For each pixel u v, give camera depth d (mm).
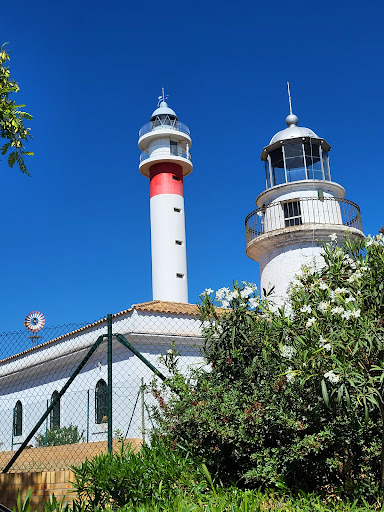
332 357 5988
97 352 20375
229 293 8359
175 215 38625
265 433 7086
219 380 8258
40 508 8508
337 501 6750
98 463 7078
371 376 6293
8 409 26938
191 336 19266
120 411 18422
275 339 7523
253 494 6754
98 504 6633
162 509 5949
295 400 7145
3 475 9125
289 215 23344
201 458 7477
